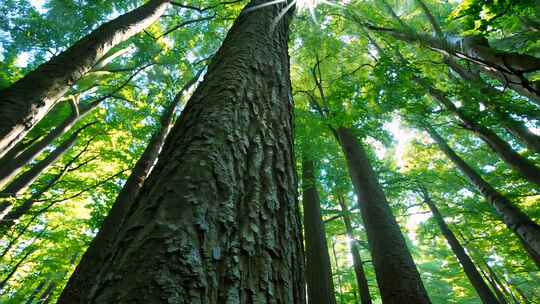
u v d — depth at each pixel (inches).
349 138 313.7
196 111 58.6
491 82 391.2
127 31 172.7
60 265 508.4
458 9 216.1
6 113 107.3
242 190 44.9
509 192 409.1
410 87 274.4
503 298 564.1
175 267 30.6
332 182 442.3
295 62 454.0
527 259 467.2
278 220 45.8
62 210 445.1
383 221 230.8
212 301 30.5
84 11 328.5
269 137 58.5
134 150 410.3
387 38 343.9
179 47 379.2
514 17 288.0
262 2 118.8
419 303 178.5
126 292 28.3
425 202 525.0
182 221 35.3
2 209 245.1
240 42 86.6
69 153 455.2
